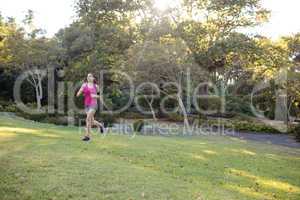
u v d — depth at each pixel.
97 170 9.03
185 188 8.48
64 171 8.77
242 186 9.98
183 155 12.78
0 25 42.72
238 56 35.72
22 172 8.60
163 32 30.86
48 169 8.86
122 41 38.06
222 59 35.91
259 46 35.16
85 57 39.31
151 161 11.27
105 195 7.51
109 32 39.22
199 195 8.09
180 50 27.53
